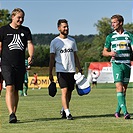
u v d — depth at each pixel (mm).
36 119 15242
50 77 15773
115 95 37219
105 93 42219
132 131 11727
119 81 15453
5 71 14195
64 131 11844
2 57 14344
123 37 15508
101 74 66750
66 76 15344
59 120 14773
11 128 12570
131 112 18047
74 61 15641
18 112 18500
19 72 14367
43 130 12086
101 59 116750
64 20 15594
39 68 96438
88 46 157125
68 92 15570
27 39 14500
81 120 14695
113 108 20688
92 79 66125
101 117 15766
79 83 15609
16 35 14328
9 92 14172
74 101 27453
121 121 14281
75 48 15719
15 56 14281
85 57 134250
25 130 12109
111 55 15273
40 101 28125
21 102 26953
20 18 14305
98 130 11992
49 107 21953
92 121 14320
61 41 15508
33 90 57031
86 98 31703
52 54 15523
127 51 15508
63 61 15375
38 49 124562
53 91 15570
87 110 19391
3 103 26172
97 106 22266
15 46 14297
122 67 15461
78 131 11820
